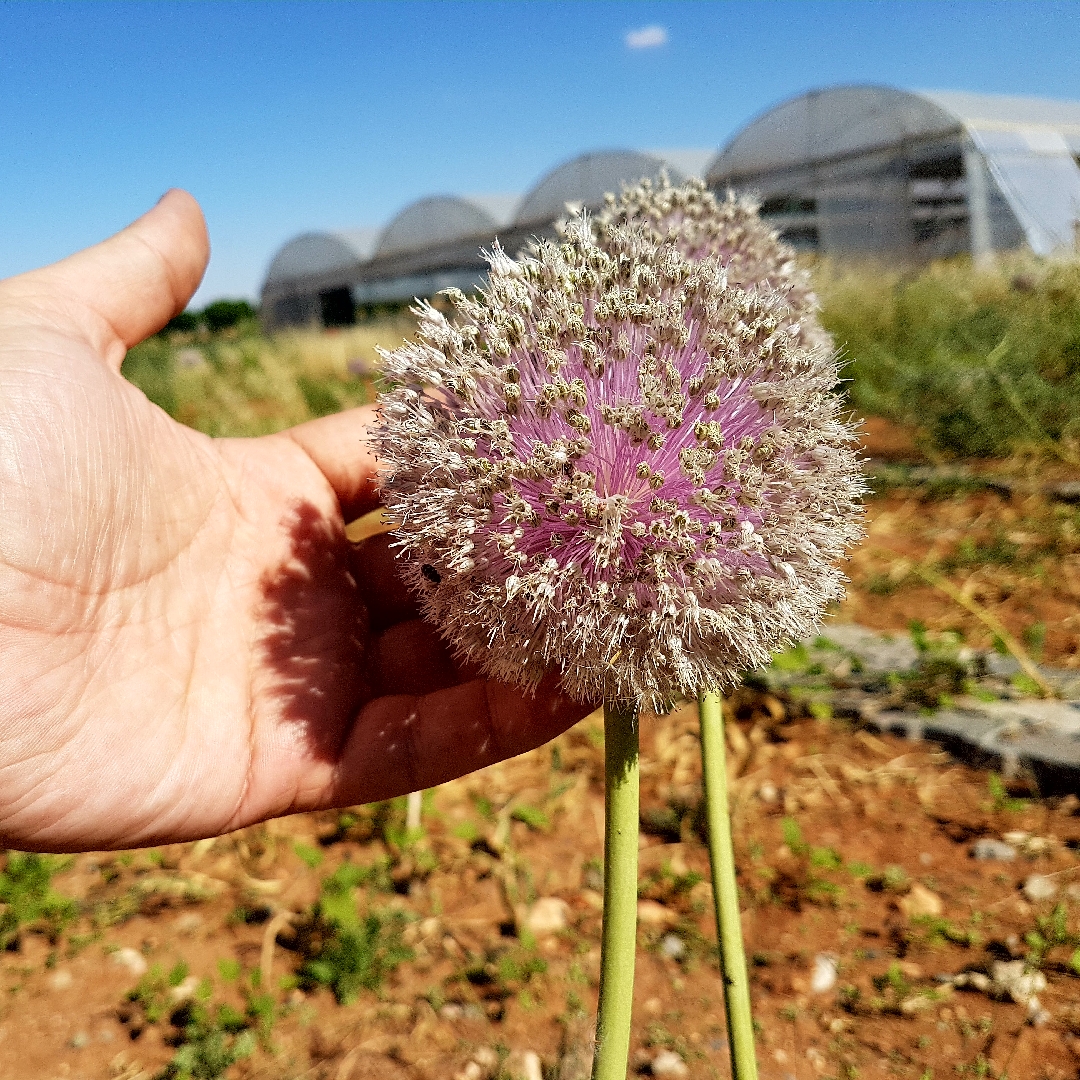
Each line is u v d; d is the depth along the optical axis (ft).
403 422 0.58
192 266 0.81
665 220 0.78
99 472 0.68
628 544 0.55
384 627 0.83
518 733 0.72
